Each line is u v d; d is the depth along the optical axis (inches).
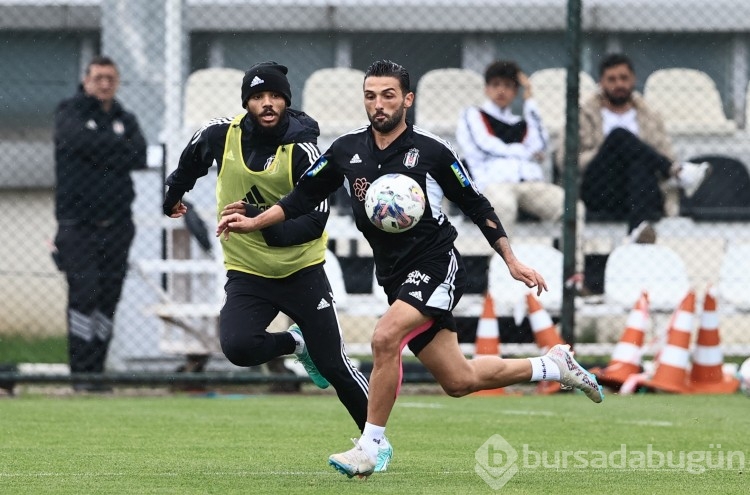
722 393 1465.3
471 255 1599.4
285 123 877.8
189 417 1192.8
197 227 1504.7
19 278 1865.2
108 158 1455.5
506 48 1829.5
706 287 1612.9
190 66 1777.8
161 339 1545.3
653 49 1852.9
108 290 1462.8
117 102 1477.6
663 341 1579.7
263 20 1784.0
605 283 1578.5
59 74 1860.2
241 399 1390.3
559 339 1481.3
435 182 778.8
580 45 1448.1
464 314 1560.0
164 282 1561.3
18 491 731.4
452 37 1814.7
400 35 1812.3
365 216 779.4
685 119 1786.4
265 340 857.5
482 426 1122.0
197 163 896.3
